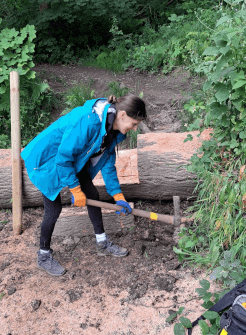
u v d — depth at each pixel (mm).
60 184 2643
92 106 2439
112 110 2400
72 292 2805
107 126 2434
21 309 2680
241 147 3184
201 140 3549
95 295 2760
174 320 2482
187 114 4656
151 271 2947
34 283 2926
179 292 2711
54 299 2752
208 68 3363
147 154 3600
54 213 2795
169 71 6504
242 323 1938
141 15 9656
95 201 2777
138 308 2609
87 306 2666
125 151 3904
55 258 3203
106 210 3453
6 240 3484
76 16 8141
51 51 8258
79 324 2521
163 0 9688
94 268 3049
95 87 6273
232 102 2973
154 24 9070
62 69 7711
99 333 2441
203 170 3225
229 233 2855
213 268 2820
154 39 8062
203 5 8266
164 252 3148
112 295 2748
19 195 3531
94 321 2537
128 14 8469
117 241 3371
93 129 2391
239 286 2277
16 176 3527
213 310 2285
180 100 5203
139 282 2842
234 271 2533
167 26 7996
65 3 8211
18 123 3609
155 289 2764
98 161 2762
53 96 5738
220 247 2871
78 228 3445
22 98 5098
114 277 2920
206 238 3098
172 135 3717
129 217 3467
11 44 4891
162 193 3650
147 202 3830
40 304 2715
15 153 3539
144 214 2854
